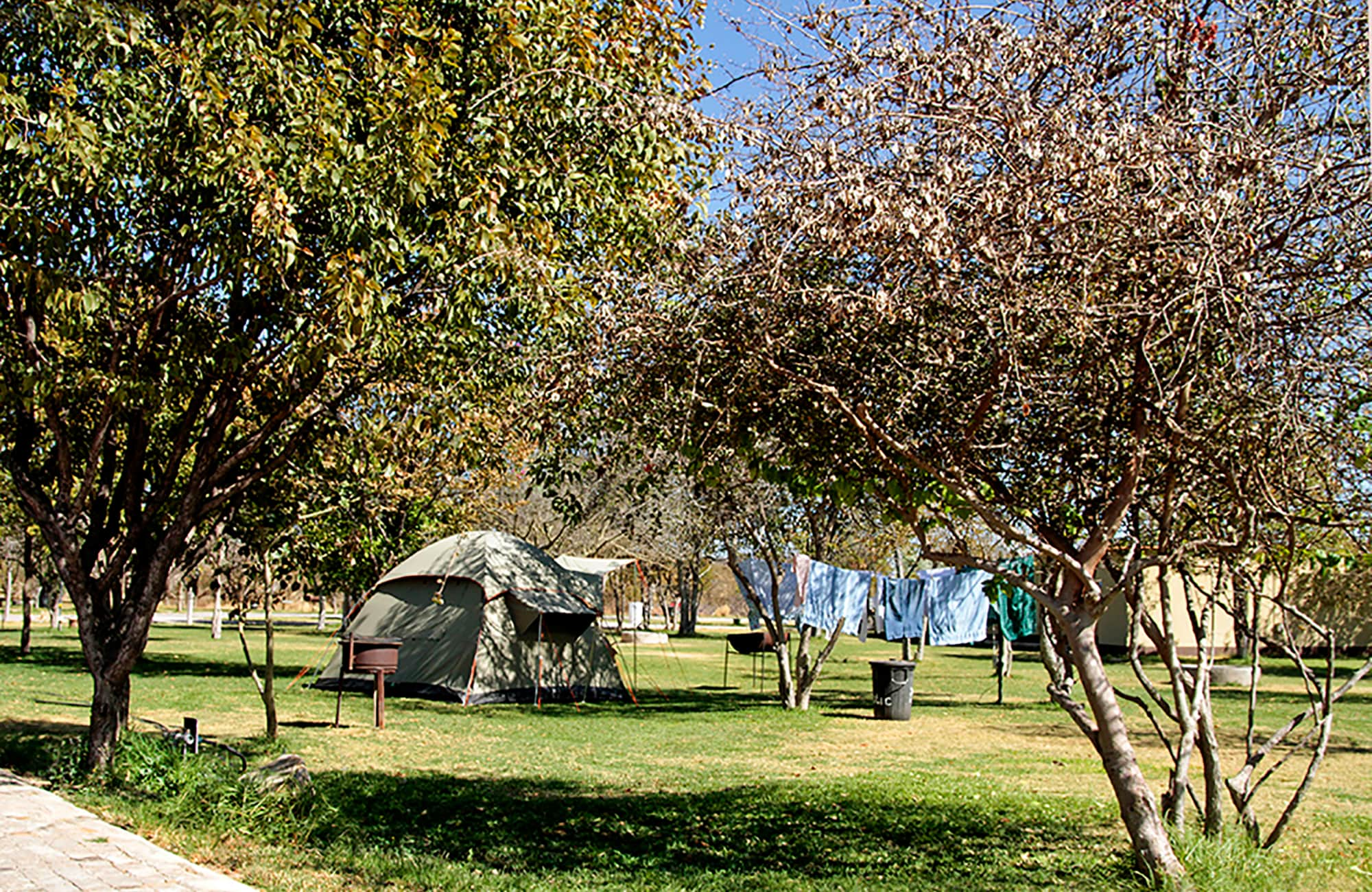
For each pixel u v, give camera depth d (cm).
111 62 836
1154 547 680
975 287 584
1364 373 581
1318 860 716
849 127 586
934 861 738
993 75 589
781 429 687
